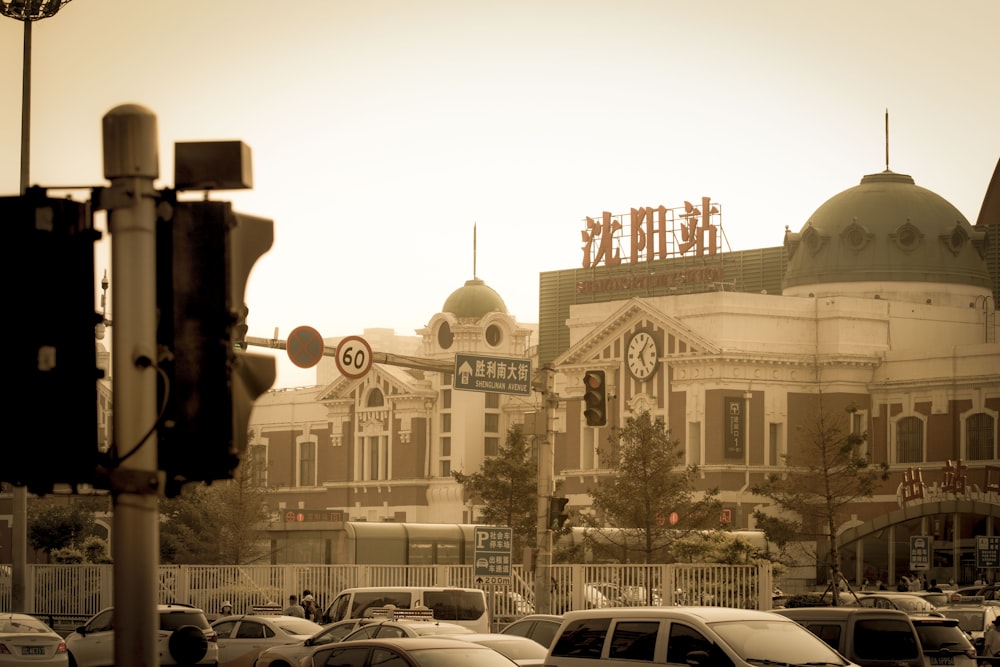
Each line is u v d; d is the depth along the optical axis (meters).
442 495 129.75
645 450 76.25
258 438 147.50
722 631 24.08
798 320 113.44
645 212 125.75
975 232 125.19
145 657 7.86
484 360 46.03
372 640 25.98
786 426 111.12
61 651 40.22
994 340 122.44
